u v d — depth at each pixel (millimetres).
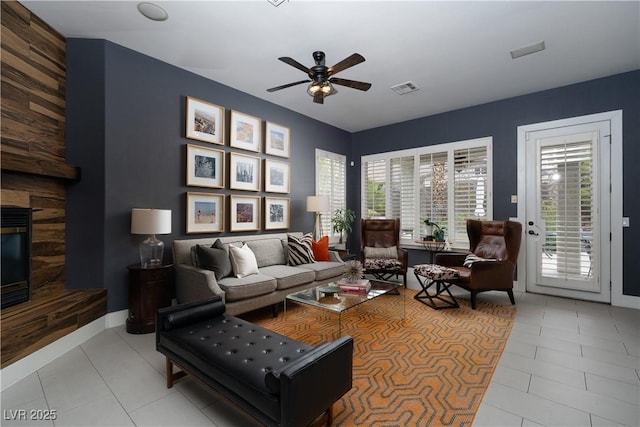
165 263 3357
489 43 2986
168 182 3398
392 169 5613
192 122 3588
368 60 3314
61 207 2801
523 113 4273
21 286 2398
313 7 2463
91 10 2504
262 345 1758
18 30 2414
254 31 2801
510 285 3693
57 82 2793
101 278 2889
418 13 2529
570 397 1848
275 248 4098
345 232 5824
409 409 1731
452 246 4855
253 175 4301
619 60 3312
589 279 3812
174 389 1921
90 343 2572
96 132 2908
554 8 2465
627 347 2533
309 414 1354
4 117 2309
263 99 4461
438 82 3867
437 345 2582
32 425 1581
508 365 2238
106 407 1732
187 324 2055
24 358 2043
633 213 3551
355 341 2672
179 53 3201
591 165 3797
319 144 5434
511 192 4367
